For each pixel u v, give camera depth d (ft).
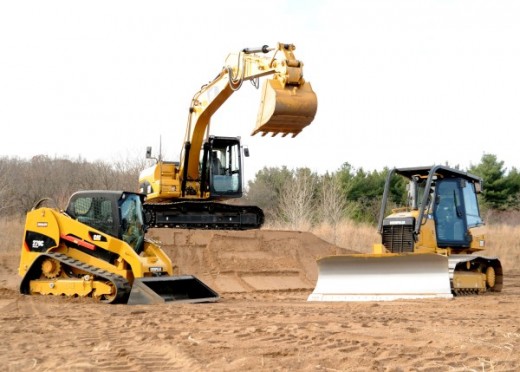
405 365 21.58
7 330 31.78
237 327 31.42
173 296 48.34
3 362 23.29
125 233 49.37
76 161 132.77
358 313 38.09
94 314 38.58
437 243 54.54
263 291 63.52
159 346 26.21
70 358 23.88
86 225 48.49
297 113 51.16
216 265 67.41
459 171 56.24
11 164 127.44
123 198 49.73
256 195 159.12
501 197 171.12
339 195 131.75
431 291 48.11
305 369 21.02
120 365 22.53
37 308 42.39
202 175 80.12
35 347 26.61
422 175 55.83
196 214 81.25
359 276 50.90
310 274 69.82
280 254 71.56
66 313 39.29
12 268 69.51
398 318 34.71
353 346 25.16
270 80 52.16
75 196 49.93
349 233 103.14
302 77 52.13
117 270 47.19
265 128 52.34
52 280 48.19
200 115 75.61
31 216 50.08
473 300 46.47
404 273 49.39
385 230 54.08
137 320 35.24
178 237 69.41
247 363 21.88
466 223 56.24
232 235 71.46
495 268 57.16
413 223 52.54
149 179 81.87
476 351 23.99
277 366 21.50
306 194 124.88
